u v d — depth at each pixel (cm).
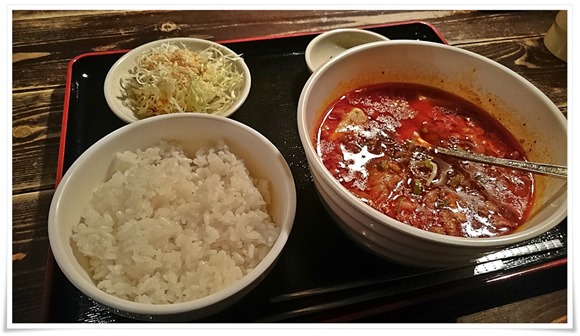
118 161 25
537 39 43
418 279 24
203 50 36
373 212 19
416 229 19
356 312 22
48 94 33
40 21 39
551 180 23
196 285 21
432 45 27
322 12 43
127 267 22
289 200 22
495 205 24
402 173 25
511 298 24
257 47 37
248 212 24
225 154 26
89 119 31
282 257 24
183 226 24
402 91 29
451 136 27
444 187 24
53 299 22
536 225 19
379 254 23
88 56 34
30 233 26
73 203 23
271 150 25
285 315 22
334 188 20
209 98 33
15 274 24
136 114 31
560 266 25
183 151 27
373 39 37
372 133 27
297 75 35
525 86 26
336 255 24
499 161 24
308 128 24
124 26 40
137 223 23
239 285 19
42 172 29
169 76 32
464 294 24
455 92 29
